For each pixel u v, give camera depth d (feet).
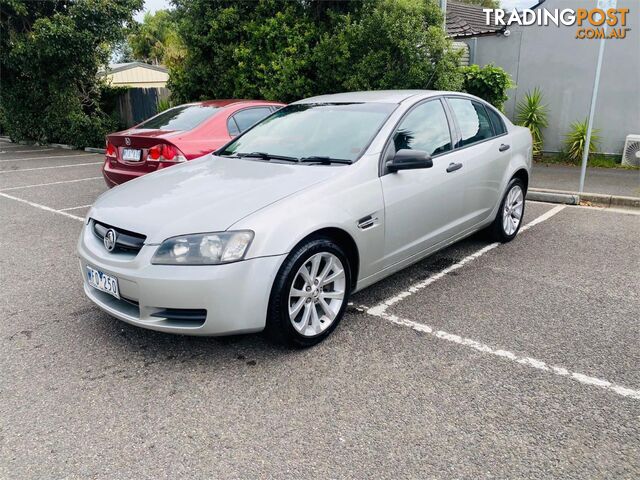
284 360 10.44
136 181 12.78
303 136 13.47
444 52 28.30
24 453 7.93
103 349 10.96
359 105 13.88
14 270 15.74
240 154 13.83
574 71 33.35
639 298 13.34
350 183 11.28
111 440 8.20
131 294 9.77
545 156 35.17
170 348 10.96
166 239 9.53
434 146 13.82
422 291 13.85
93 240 11.00
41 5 47.44
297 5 34.22
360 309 12.75
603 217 21.56
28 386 9.65
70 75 48.67
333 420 8.61
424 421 8.54
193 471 7.54
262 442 8.11
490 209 16.39
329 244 10.68
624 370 10.01
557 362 10.30
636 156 31.48
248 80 35.19
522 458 7.68
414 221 12.89
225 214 9.80
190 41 37.32
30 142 55.88
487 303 13.08
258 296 9.61
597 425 8.40
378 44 29.30
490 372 9.96
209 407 8.98
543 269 15.44
